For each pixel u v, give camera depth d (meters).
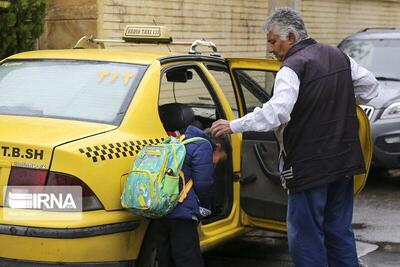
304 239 4.69
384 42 10.85
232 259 6.34
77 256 4.16
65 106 4.89
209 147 4.64
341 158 4.61
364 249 6.59
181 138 4.66
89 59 5.36
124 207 4.31
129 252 4.48
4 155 4.27
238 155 5.77
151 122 4.83
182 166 4.50
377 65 10.37
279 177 5.53
